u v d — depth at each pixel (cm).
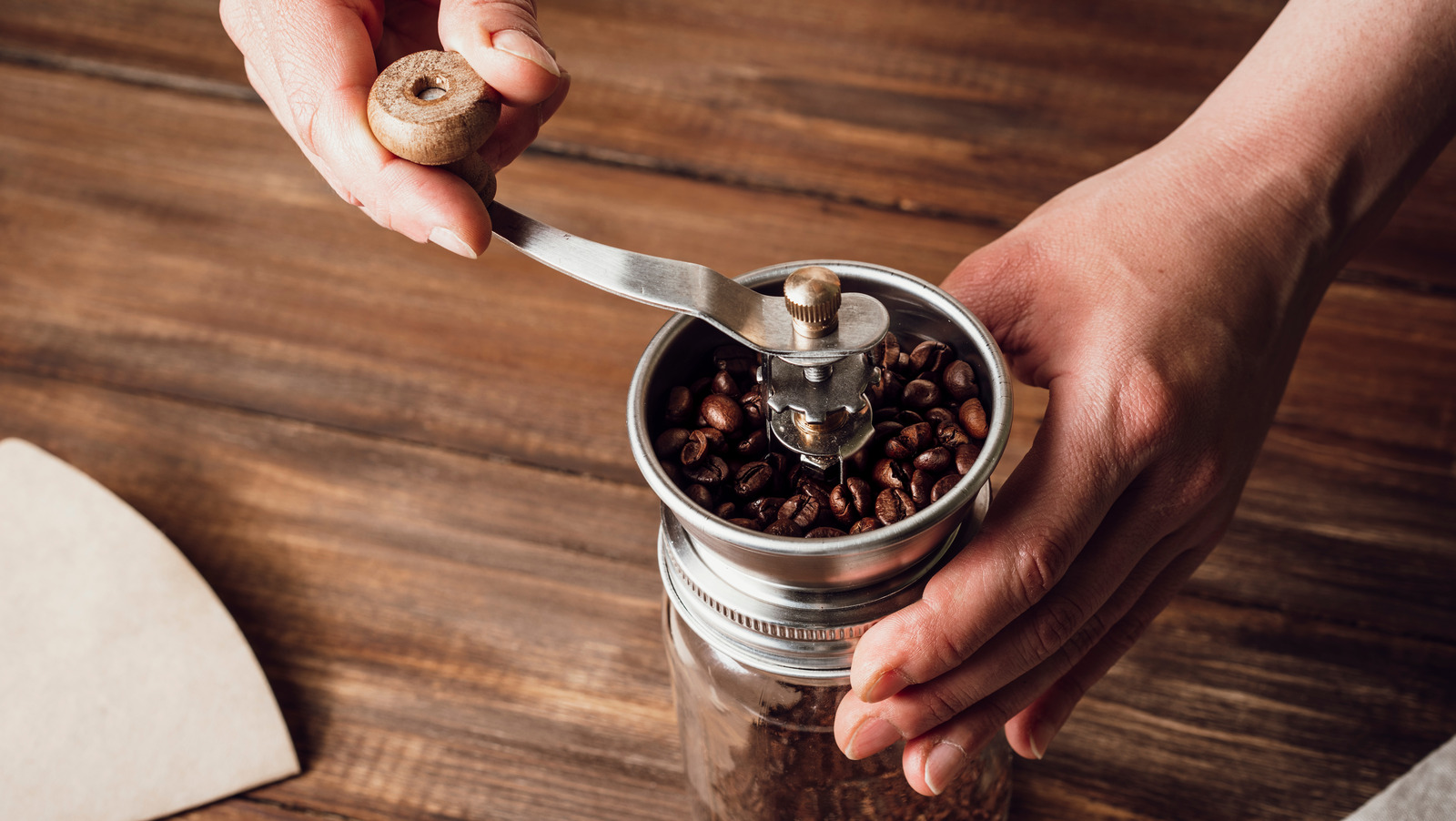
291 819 60
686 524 45
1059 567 47
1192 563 55
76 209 81
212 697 61
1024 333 51
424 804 60
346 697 62
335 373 72
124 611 63
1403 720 60
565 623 64
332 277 77
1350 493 65
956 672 47
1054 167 79
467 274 77
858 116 83
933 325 48
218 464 69
